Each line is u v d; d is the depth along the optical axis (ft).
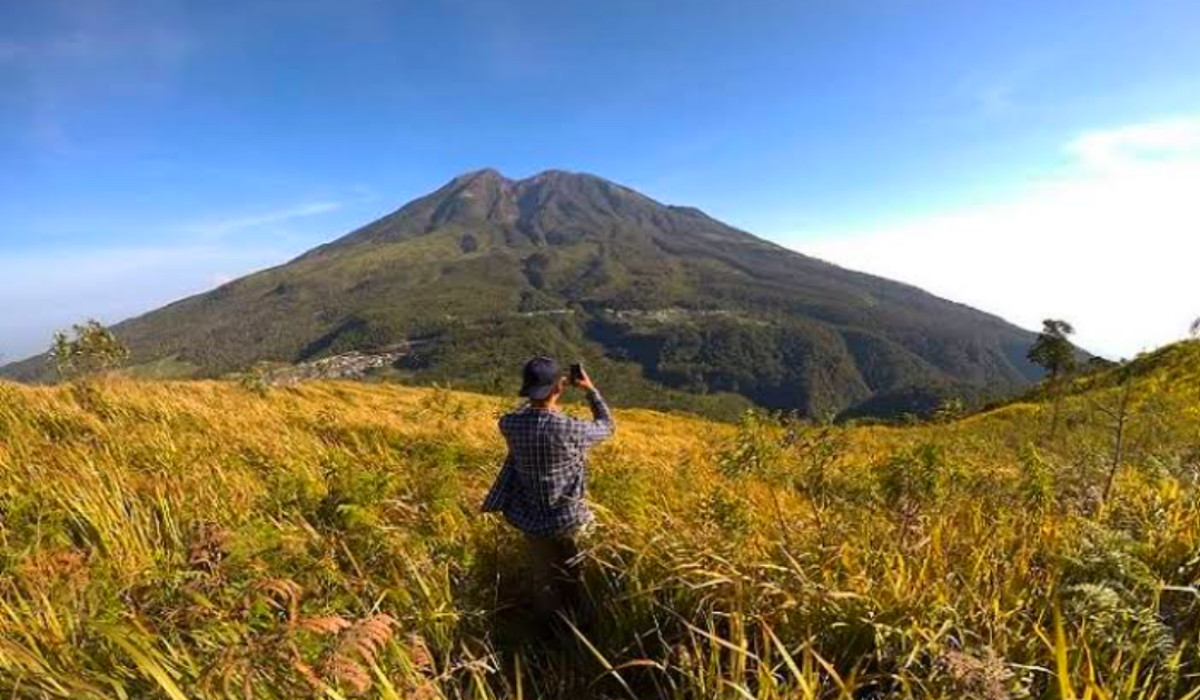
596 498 19.48
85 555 14.67
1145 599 10.87
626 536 14.93
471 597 13.97
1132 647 9.57
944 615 10.68
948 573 12.14
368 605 12.89
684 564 12.78
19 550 14.97
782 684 10.05
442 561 15.05
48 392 40.42
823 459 27.12
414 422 50.47
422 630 12.28
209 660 9.75
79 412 35.73
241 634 10.22
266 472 25.68
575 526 13.97
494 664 11.94
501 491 14.61
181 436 31.68
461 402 63.52
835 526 14.98
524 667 12.17
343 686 9.29
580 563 14.11
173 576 12.64
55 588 12.47
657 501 20.17
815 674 9.45
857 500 22.53
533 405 14.14
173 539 16.24
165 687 8.04
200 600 11.14
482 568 15.23
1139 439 46.06
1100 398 66.74
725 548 13.57
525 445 13.92
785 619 11.18
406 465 27.55
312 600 12.35
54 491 18.58
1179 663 9.57
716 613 11.30
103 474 21.16
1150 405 57.00
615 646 12.23
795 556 13.29
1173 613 10.90
